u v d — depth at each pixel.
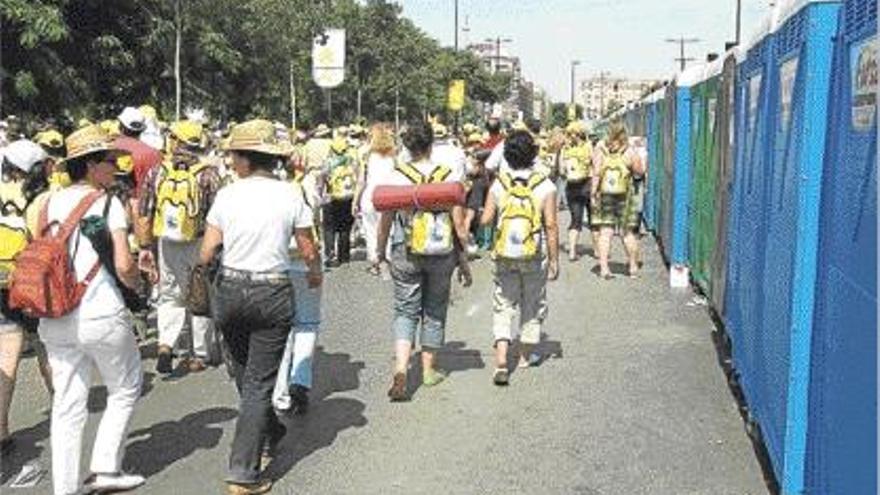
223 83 34.09
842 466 4.16
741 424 6.84
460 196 7.30
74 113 22.38
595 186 13.21
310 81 41.66
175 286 8.13
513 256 7.83
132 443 6.58
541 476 5.90
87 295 5.40
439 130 14.39
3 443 6.39
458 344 9.34
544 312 8.34
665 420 6.94
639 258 14.27
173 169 7.96
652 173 18.56
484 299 11.66
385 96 55.53
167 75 27.31
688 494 5.60
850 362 4.08
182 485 5.84
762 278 6.16
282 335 5.71
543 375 8.15
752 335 6.57
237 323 5.67
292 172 7.88
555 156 16.62
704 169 10.78
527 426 6.84
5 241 6.09
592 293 12.03
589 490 5.68
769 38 6.31
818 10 4.76
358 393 7.69
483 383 7.93
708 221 10.36
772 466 5.67
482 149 15.19
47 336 5.45
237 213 5.62
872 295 3.77
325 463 6.16
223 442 6.59
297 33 40.00
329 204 14.57
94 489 5.70
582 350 9.01
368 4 56.41
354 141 15.98
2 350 6.29
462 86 44.06
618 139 13.09
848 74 4.35
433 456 6.27
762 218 6.27
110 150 5.56
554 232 8.02
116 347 5.55
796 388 4.96
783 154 5.51
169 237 7.91
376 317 10.69
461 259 7.66
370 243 13.56
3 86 20.36
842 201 4.35
